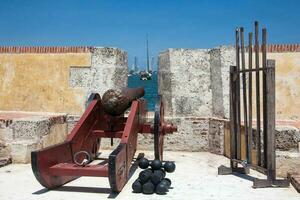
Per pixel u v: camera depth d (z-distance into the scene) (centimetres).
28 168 705
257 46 611
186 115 930
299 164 638
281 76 841
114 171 508
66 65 951
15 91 974
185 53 928
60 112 952
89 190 564
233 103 686
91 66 939
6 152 745
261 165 625
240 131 685
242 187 590
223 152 854
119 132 688
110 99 659
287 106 839
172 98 927
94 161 771
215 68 901
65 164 563
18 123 764
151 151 896
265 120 601
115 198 527
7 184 595
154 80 8012
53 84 957
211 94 926
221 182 620
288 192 562
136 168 709
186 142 900
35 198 524
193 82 928
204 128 898
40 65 963
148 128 711
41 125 779
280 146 654
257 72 618
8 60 978
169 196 539
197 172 693
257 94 621
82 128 647
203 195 546
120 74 960
